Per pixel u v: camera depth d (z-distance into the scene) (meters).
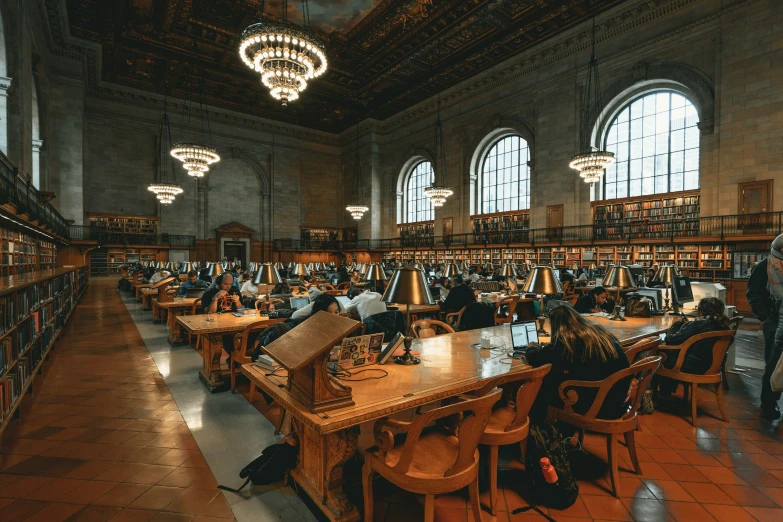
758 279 4.10
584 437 3.53
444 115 23.77
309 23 16.81
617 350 2.85
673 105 15.00
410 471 2.11
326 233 30.14
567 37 16.97
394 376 2.77
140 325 8.77
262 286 8.04
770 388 3.88
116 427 3.62
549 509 2.49
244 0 15.25
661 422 3.83
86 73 20.06
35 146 13.82
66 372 5.32
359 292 6.22
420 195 26.58
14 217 6.57
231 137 26.36
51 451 3.17
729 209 12.92
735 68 12.81
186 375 5.21
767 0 12.20
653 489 2.71
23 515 2.38
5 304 3.55
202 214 25.16
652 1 14.34
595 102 16.56
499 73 20.19
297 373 2.34
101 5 15.27
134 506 2.48
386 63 20.03
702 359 3.79
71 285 9.80
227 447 3.25
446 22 16.41
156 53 18.89
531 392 2.53
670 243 13.94
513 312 7.02
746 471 2.94
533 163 19.02
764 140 12.25
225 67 20.22
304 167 29.36
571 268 16.14
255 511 2.45
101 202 22.22
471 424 2.03
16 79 10.19
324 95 23.66
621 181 16.53
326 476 2.36
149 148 23.72
